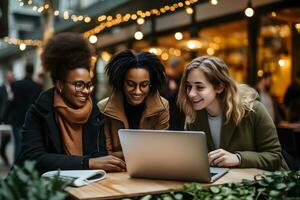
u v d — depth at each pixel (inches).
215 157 88.2
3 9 181.8
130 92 89.0
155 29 348.2
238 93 94.7
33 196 52.2
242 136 96.4
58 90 86.8
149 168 76.7
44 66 88.0
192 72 91.8
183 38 326.6
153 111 92.9
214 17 285.0
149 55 91.3
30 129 85.8
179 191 69.1
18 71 597.3
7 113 234.8
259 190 69.4
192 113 99.2
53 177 66.2
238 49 300.8
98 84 327.9
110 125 94.2
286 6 236.8
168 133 73.0
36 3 265.1
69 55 85.1
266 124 95.7
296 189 71.7
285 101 258.7
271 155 92.7
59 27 374.9
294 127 208.2
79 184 70.6
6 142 266.5
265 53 266.2
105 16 284.7
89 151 87.5
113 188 70.1
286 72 274.2
